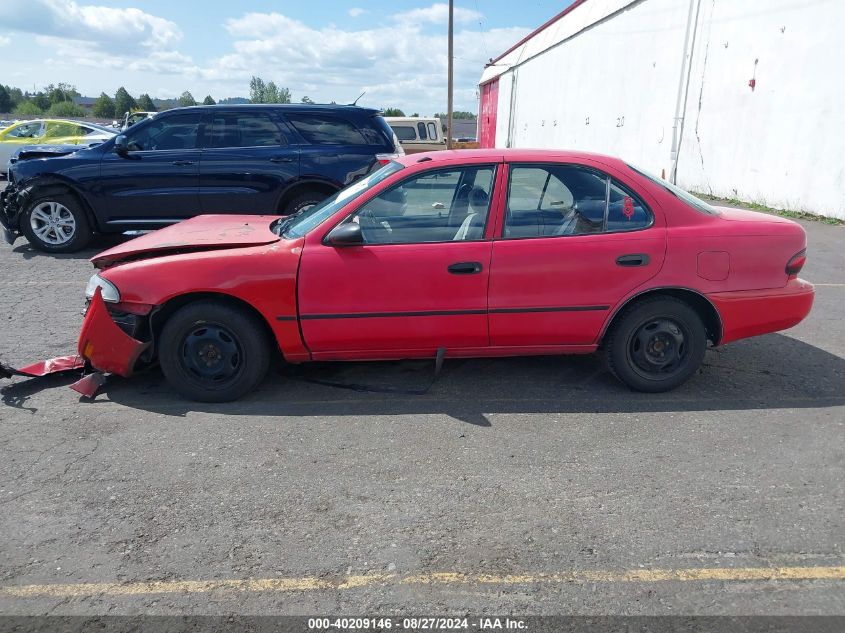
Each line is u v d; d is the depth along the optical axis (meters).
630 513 3.14
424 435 3.94
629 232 4.26
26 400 4.46
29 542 2.96
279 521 3.10
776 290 4.34
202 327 4.29
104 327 4.26
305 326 4.23
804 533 2.99
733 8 14.27
